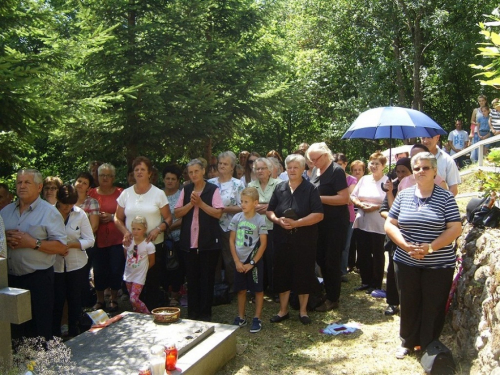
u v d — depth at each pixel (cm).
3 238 370
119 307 604
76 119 672
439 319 421
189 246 531
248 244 527
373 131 647
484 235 443
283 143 2520
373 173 632
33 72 513
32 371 337
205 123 992
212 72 1070
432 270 416
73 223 488
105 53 886
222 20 1253
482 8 1738
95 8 941
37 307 419
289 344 488
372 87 1888
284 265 532
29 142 579
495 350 345
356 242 679
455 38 1750
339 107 1955
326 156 564
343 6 1952
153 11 1028
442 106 2194
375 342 484
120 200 553
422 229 414
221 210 529
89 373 366
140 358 391
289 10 2195
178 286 607
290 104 1285
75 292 495
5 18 583
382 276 624
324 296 583
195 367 389
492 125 925
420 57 1898
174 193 630
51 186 489
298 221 514
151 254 526
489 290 388
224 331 454
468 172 937
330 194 562
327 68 2067
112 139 938
